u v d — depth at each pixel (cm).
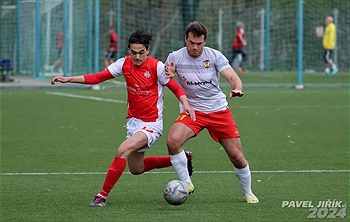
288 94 4750
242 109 3766
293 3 6631
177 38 6178
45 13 5772
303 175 1891
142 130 1525
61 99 4294
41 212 1444
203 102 1551
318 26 6588
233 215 1414
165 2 6122
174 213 1431
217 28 6391
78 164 2073
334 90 5122
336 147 2417
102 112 3559
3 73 5678
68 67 5653
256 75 6388
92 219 1379
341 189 1692
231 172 1947
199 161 2131
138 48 1501
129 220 1368
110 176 1495
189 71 1542
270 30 6719
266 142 2539
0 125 3020
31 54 6147
